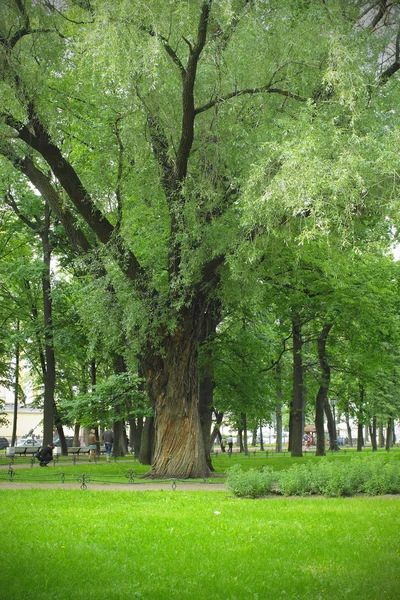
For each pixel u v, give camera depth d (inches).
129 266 770.8
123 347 936.9
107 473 923.4
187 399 816.3
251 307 832.9
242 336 1088.8
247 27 627.2
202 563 310.5
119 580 281.4
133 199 761.6
